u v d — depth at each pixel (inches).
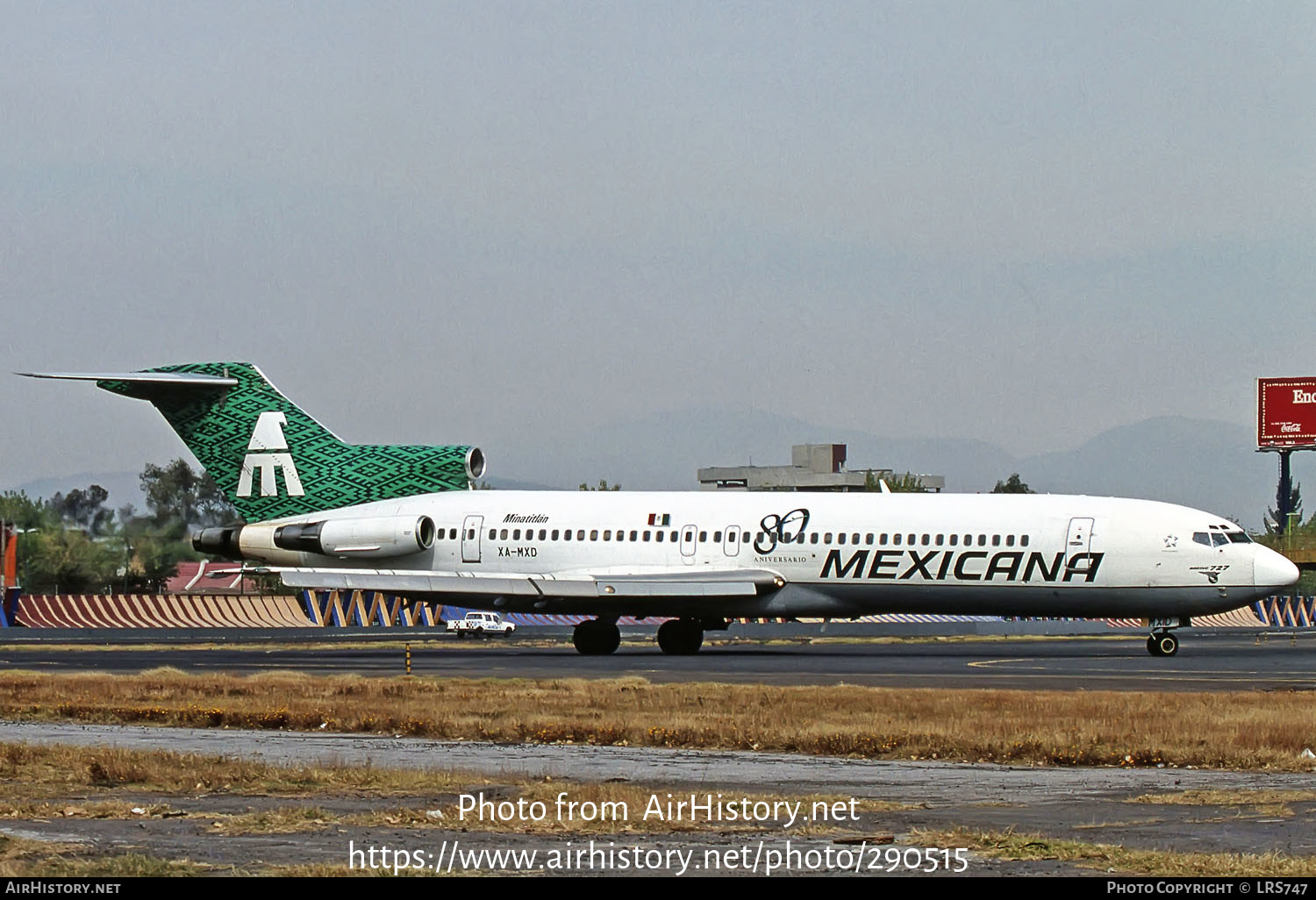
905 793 2615.7
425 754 3169.3
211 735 3543.3
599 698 4242.1
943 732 3366.1
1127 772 2920.8
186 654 6948.8
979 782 2758.4
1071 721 3604.8
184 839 2090.3
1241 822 2310.5
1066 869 1936.5
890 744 3238.2
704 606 7057.1
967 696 4266.7
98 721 3846.0
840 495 7071.9
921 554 6752.0
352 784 2642.7
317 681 4837.6
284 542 7652.6
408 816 2293.3
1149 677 5246.1
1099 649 7647.6
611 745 3358.8
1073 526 6624.0
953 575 6727.4
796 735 3351.4
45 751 3031.5
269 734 3572.8
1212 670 5644.7
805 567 6914.4
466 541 7450.8
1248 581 6432.1
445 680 4909.0
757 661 6254.9
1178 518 6624.0
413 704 4087.1
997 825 2269.9
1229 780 2805.1
